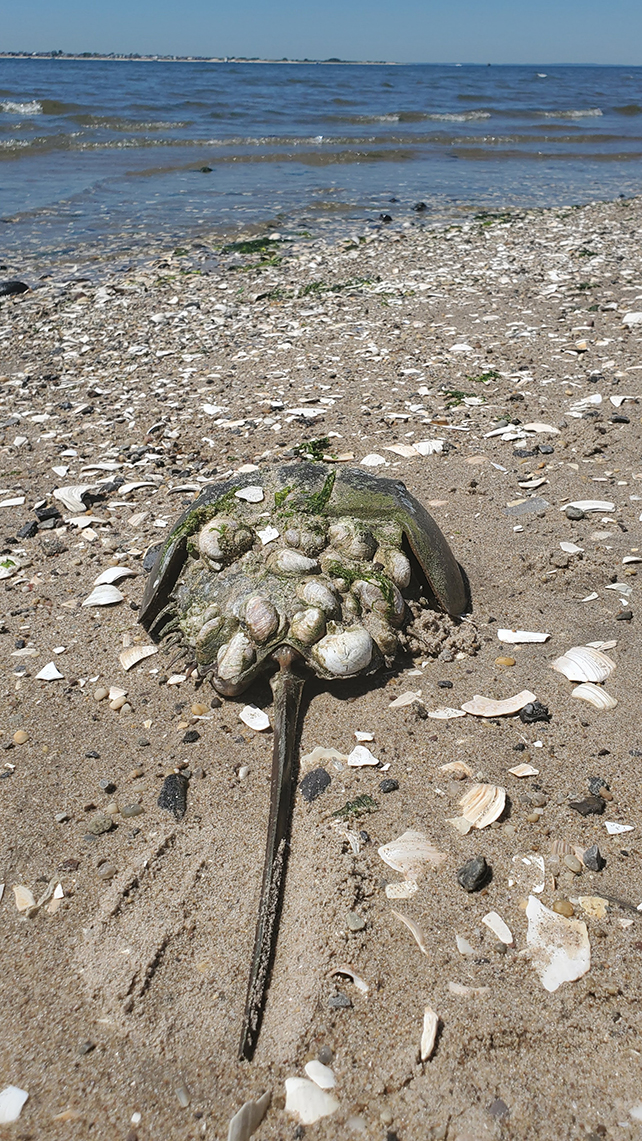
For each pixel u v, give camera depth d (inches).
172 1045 14.0
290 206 87.7
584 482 31.4
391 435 36.1
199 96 193.8
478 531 28.5
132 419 39.7
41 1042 14.1
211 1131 12.9
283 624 20.6
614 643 22.8
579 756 19.2
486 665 22.3
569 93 268.1
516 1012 14.2
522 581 25.7
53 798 18.9
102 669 23.1
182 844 17.5
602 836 17.2
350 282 59.2
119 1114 13.2
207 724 20.9
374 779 18.8
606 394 38.9
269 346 47.9
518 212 82.7
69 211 85.3
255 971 14.5
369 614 21.4
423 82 301.7
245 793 18.8
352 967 14.9
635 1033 13.8
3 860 17.4
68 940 15.8
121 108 157.1
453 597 23.3
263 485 23.0
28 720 21.3
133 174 104.9
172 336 50.4
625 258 62.3
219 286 59.6
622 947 15.1
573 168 115.6
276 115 158.7
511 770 18.9
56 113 152.9
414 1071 13.5
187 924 15.9
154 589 23.2
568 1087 13.2
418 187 99.0
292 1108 13.1
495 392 40.0
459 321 50.0
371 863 16.8
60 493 32.6
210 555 21.8
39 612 25.7
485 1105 13.0
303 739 20.1
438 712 20.7
